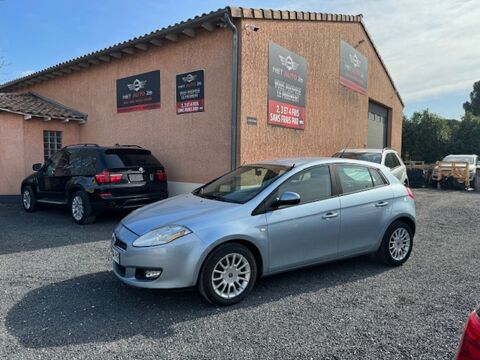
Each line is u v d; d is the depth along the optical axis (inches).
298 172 188.7
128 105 469.1
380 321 149.3
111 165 321.4
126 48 441.1
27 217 368.2
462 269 214.7
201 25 369.4
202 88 389.4
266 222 171.5
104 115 503.8
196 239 156.5
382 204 210.2
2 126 468.8
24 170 484.7
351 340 134.7
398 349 128.8
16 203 470.3
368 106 746.8
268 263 173.5
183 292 178.5
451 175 764.0
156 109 436.5
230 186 201.8
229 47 365.1
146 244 156.6
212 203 181.6
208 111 385.7
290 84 439.5
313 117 499.8
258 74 380.5
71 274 201.6
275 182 181.9
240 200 179.0
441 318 151.9
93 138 523.2
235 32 354.0
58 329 142.1
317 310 159.3
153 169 346.6
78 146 356.8
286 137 435.5
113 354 125.6
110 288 182.5
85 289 181.2
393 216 213.8
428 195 617.6
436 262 228.1
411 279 197.6
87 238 280.1
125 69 469.7
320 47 513.0
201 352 127.0
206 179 390.3
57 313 155.6
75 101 547.8
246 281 167.3
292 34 440.8
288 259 179.5
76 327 143.8
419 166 971.3
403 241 222.2
